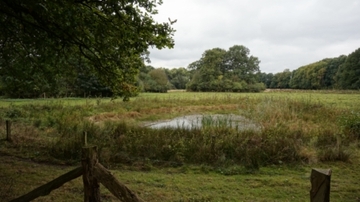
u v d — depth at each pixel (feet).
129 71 21.71
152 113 53.31
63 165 19.85
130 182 16.28
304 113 43.04
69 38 17.52
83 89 95.76
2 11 14.58
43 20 15.47
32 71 21.89
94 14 16.57
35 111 45.29
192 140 23.68
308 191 15.30
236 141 23.17
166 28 16.81
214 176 18.03
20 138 25.89
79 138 23.40
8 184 14.80
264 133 25.12
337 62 242.78
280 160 20.84
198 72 215.51
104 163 19.98
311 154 21.57
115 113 48.39
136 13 15.78
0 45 19.86
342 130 28.32
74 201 12.99
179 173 18.70
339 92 130.00
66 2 13.98
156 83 178.70
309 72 266.57
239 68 219.00
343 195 14.69
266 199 14.11
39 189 9.05
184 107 62.13
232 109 62.34
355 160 21.66
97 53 20.33
